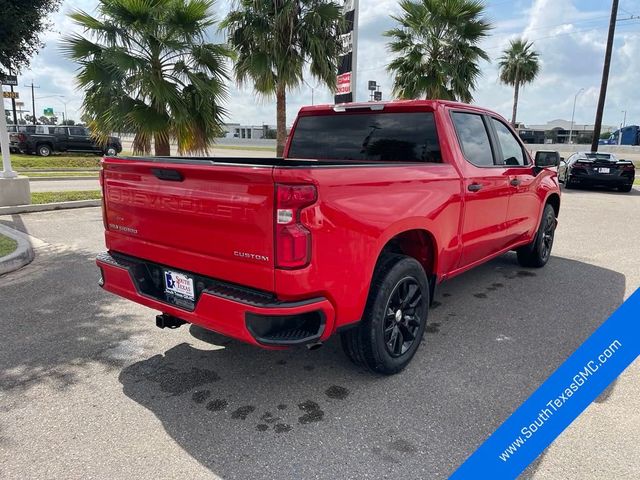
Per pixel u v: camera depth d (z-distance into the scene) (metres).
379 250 3.07
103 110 9.91
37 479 2.38
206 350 3.83
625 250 7.46
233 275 2.78
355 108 4.40
